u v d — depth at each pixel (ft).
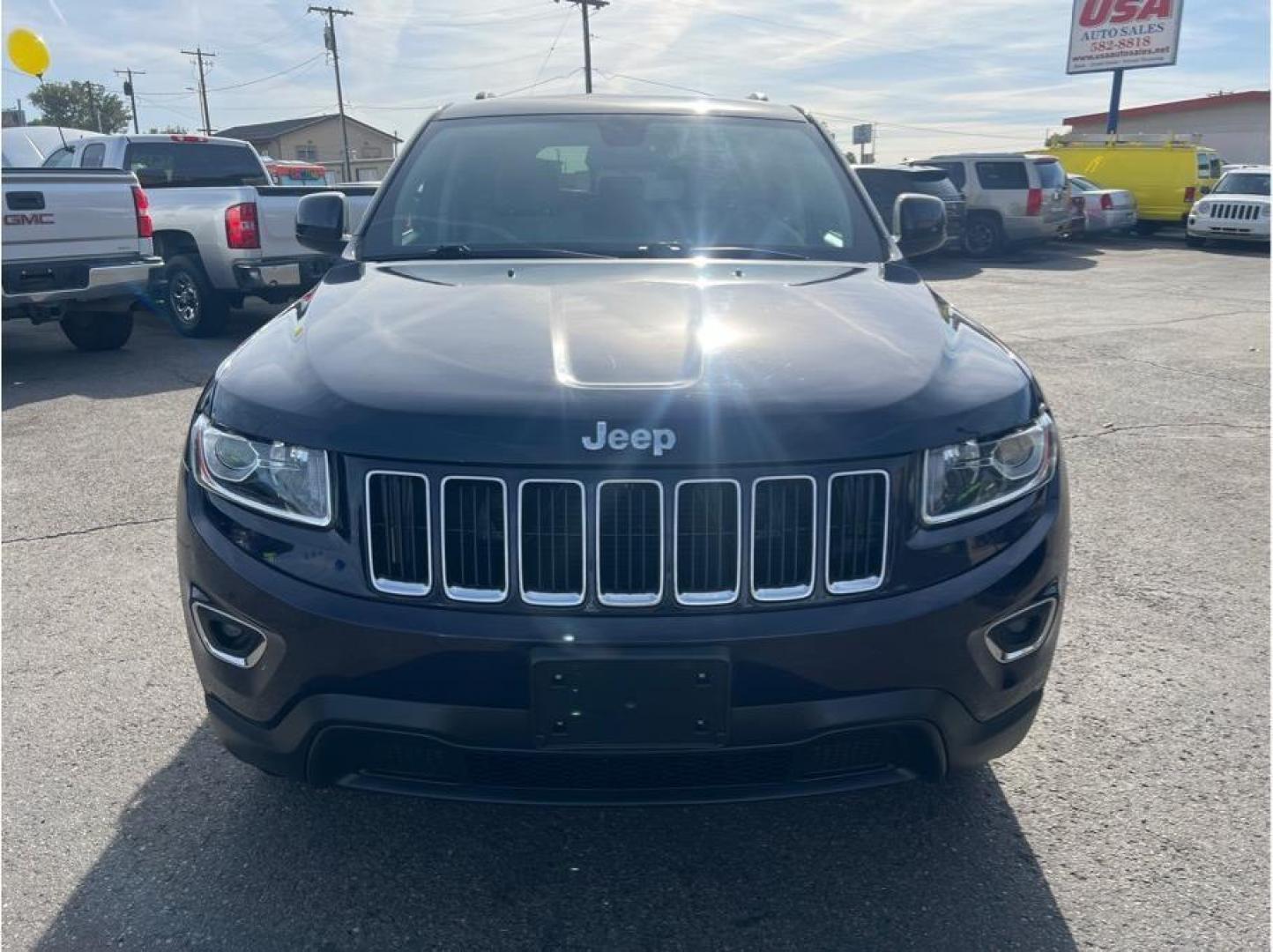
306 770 7.55
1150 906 8.17
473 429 7.11
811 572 7.16
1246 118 138.10
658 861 8.71
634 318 8.66
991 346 9.01
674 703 7.02
